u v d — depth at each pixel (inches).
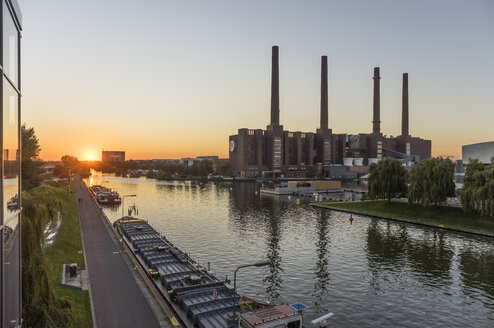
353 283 1813.5
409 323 1400.1
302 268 2047.2
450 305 1556.3
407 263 2138.3
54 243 2081.7
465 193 3213.6
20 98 595.5
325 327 1283.2
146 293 1454.2
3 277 466.3
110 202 5024.6
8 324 510.9
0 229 446.0
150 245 2229.3
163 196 6063.0
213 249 2456.9
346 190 7101.4
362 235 2920.8
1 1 445.4
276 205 4874.5
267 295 1662.2
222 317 1261.1
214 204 4970.5
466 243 2628.0
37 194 1736.0
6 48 482.6
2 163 456.8
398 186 4217.5
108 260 1927.9
